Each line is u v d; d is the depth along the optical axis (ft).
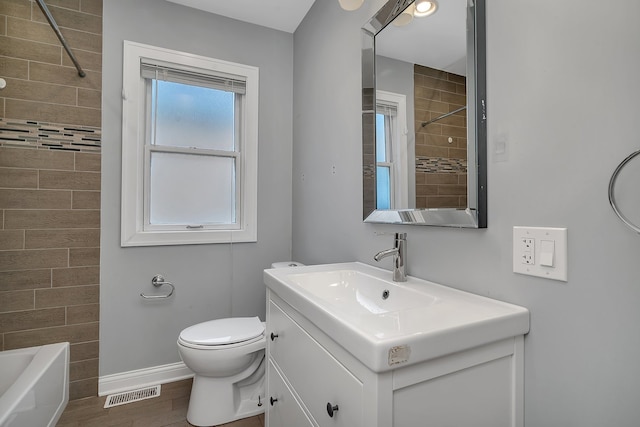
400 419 2.04
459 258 3.27
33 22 5.65
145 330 6.42
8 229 5.48
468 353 2.32
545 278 2.48
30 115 5.61
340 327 2.28
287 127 7.79
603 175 2.14
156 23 6.51
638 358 1.98
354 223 5.12
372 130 4.58
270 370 4.12
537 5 2.53
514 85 2.71
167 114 6.81
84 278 5.98
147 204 6.60
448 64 3.34
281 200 7.72
